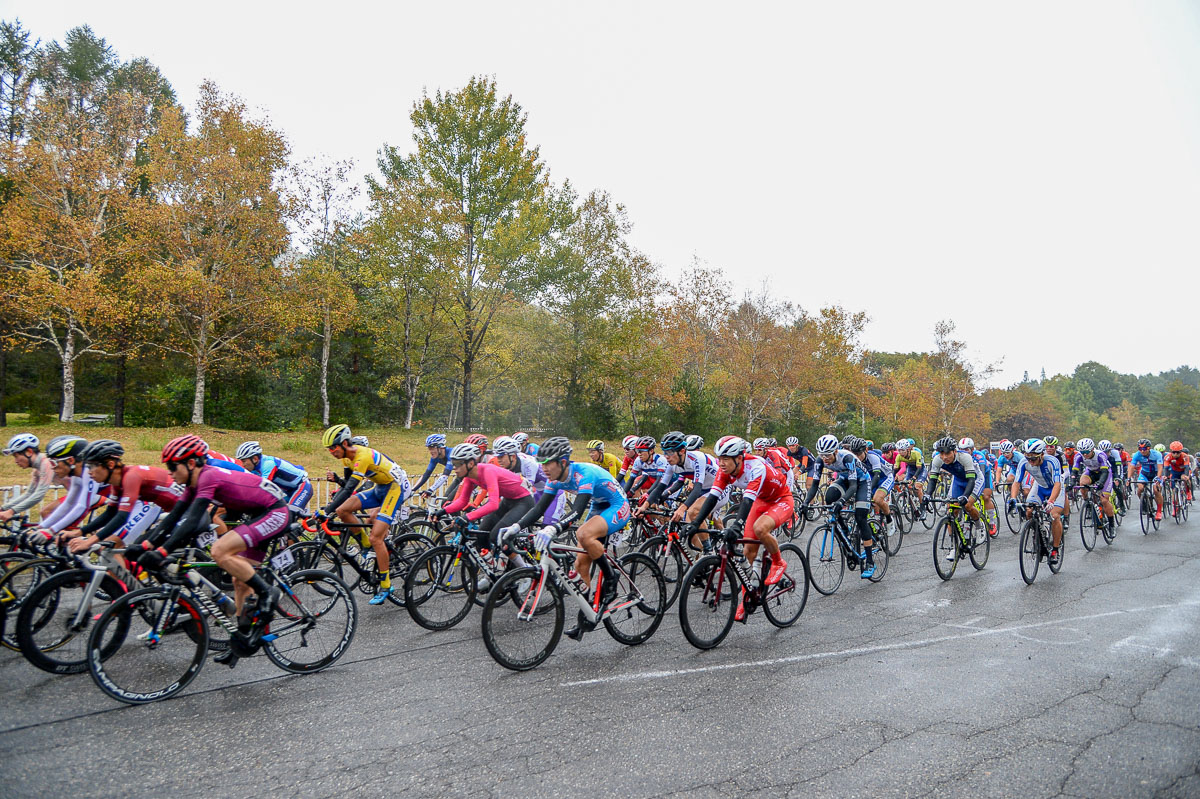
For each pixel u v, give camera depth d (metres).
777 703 4.05
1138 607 6.44
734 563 5.43
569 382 32.38
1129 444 84.88
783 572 5.77
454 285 28.06
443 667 4.74
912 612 6.28
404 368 32.22
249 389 29.45
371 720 3.80
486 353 33.59
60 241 22.33
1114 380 121.88
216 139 23.55
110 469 4.64
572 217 30.52
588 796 2.98
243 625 4.39
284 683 4.39
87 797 2.95
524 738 3.56
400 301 28.91
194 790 3.02
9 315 22.42
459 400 40.94
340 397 31.59
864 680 4.46
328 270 26.77
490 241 28.88
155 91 32.59
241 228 24.12
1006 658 4.93
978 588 7.29
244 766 3.25
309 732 3.63
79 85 26.33
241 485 4.40
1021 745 3.48
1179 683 4.40
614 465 8.88
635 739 3.55
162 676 4.15
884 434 44.97
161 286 22.03
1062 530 8.02
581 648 5.20
